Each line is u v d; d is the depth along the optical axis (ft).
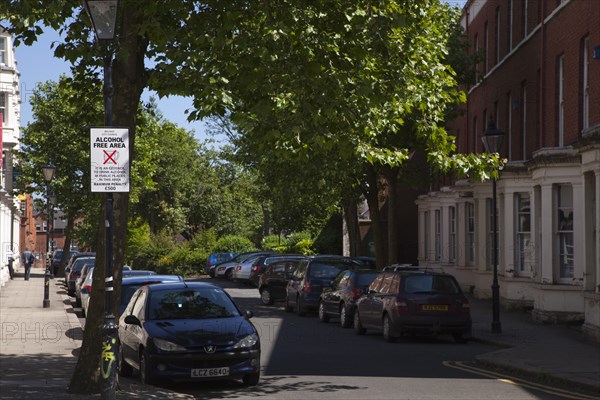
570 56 84.58
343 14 46.91
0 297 128.47
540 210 88.17
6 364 55.62
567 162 81.92
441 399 43.19
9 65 203.41
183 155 251.19
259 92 48.01
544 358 58.65
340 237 215.51
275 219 218.79
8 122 194.29
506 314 96.94
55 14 43.11
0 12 46.21
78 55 46.09
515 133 108.27
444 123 116.26
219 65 46.83
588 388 46.60
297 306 104.01
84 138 169.58
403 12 49.57
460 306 72.38
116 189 33.65
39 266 310.86
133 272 83.35
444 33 82.33
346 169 106.32
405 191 195.93
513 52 109.19
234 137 131.64
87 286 98.58
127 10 44.29
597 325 68.80
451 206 145.69
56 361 57.36
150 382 46.68
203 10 47.75
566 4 85.87
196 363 46.44
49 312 100.73
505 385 48.24
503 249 103.09
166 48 44.80
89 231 201.57
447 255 146.00
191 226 263.08
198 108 48.47
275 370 54.80
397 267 82.99
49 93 176.76
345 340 74.74
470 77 123.03
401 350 66.85
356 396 44.19
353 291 86.07
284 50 46.62
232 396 44.68
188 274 210.59
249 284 176.45
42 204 177.58
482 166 56.90
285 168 111.04
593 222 71.77
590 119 77.36
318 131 47.73
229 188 261.65
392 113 61.77
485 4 128.67
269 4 45.80
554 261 84.53
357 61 47.96
